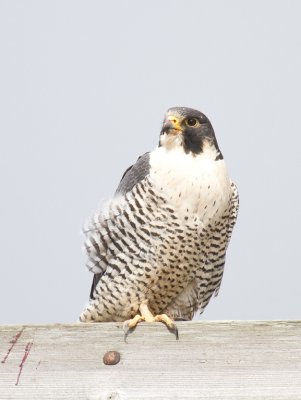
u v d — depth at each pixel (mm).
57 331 10141
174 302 13930
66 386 9875
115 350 10055
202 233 12953
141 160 13281
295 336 10047
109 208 13047
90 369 9953
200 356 10000
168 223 12773
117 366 9961
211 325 10141
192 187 12695
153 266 13047
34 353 10031
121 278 13227
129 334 10133
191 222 12789
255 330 10094
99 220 13141
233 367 9938
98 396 9836
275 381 9867
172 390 9844
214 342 10062
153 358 10000
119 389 9844
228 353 10016
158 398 9789
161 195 12695
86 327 10156
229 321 10148
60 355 10023
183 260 13109
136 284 13211
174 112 13266
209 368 9930
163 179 12703
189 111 13289
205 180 12789
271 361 9953
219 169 13109
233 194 13594
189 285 13789
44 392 9852
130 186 13031
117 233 13031
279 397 9781
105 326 10164
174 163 12805
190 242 12945
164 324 10156
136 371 9930
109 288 13344
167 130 13148
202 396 9797
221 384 9852
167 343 10078
